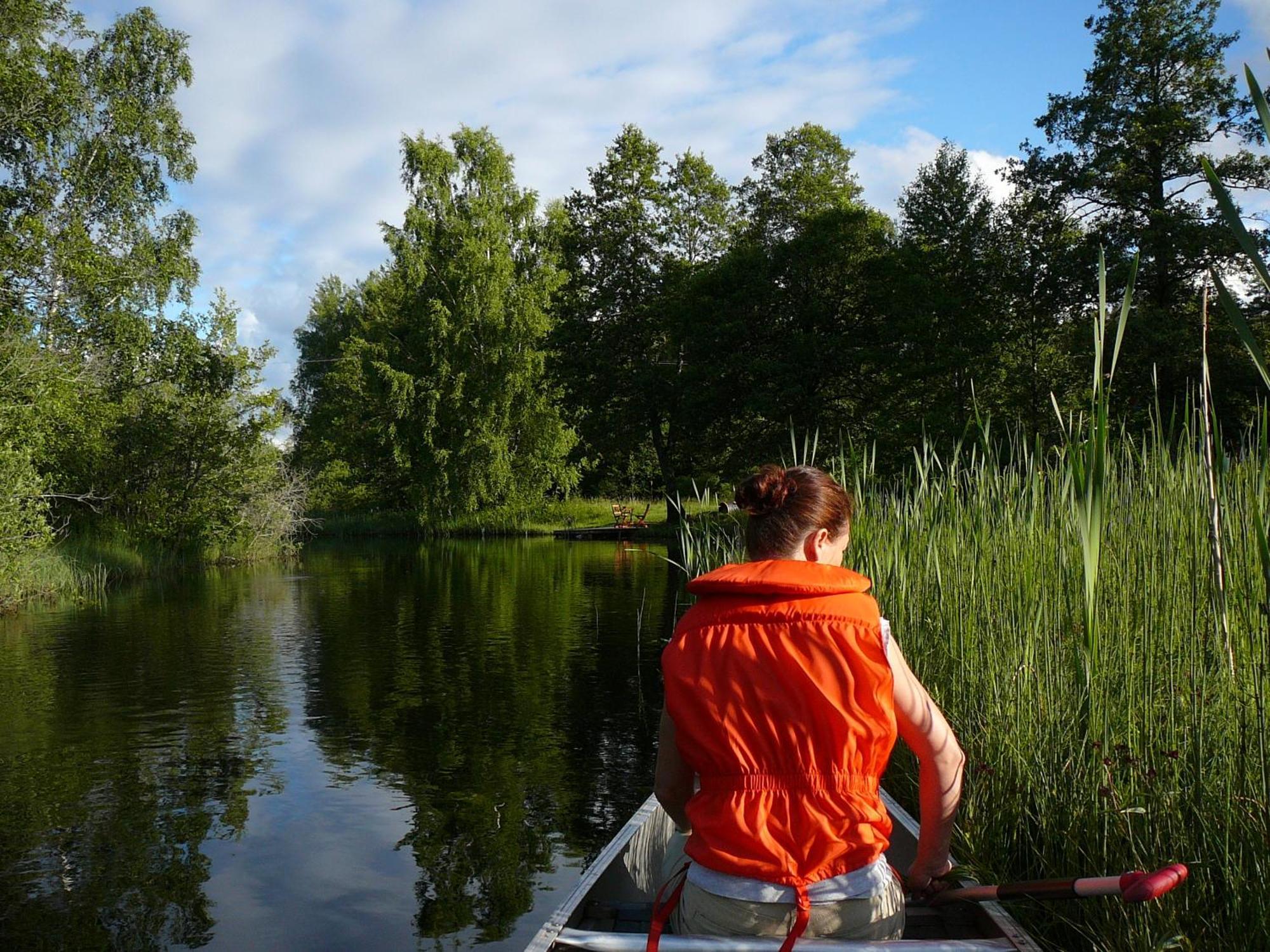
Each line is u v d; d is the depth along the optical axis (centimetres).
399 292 4034
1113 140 2278
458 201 3516
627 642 1022
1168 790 278
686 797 216
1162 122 2166
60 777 560
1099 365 258
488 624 1162
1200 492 302
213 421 2127
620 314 3353
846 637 193
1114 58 2272
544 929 221
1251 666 264
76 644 1033
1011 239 2572
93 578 1603
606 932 225
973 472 496
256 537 2300
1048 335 2439
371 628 1136
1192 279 2133
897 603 509
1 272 1797
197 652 969
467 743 624
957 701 424
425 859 433
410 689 788
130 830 473
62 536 1861
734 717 194
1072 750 312
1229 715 267
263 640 1050
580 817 488
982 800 354
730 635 198
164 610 1321
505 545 2931
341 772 565
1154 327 1977
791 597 197
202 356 2167
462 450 3362
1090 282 2205
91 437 1916
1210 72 2225
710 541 762
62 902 389
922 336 2448
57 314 1986
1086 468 273
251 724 680
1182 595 310
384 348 3491
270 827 474
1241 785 252
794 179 3062
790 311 2747
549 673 850
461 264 3409
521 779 548
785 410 2577
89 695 775
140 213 2191
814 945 188
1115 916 274
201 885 406
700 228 3447
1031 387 2186
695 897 199
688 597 1450
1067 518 361
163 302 2177
